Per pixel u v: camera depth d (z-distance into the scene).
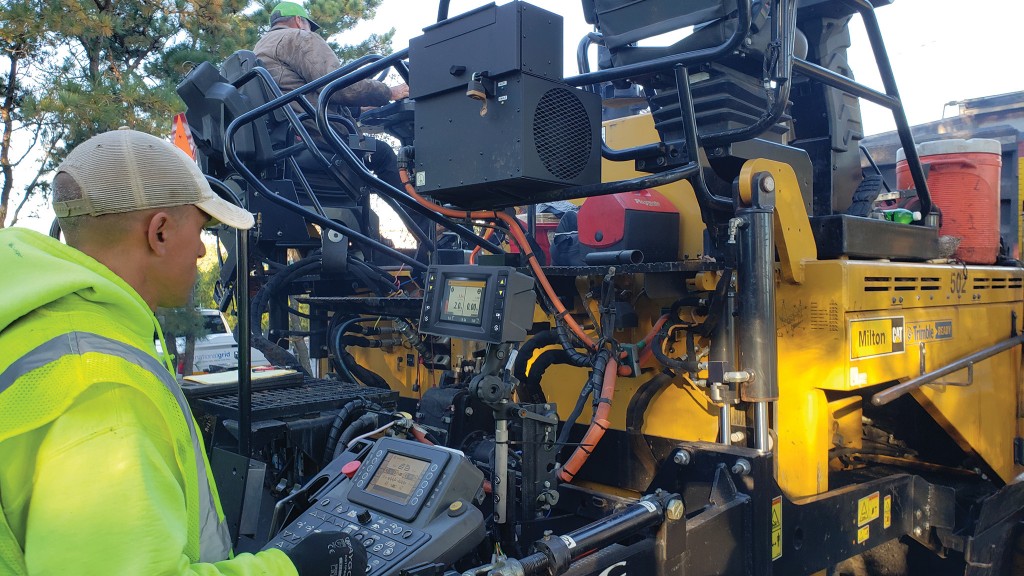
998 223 3.74
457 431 2.68
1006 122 5.18
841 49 3.39
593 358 2.67
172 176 1.30
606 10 2.65
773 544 2.25
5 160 8.30
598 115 2.56
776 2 2.31
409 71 2.61
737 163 2.71
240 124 3.58
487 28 2.34
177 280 1.35
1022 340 3.53
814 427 2.52
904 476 2.92
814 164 3.35
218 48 9.02
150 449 1.10
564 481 2.53
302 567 1.34
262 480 2.34
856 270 2.51
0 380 1.07
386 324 4.19
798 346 2.55
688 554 2.03
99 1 8.54
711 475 2.31
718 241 2.64
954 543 2.87
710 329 2.52
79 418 1.06
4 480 1.07
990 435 3.35
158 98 7.60
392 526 1.80
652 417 3.02
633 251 2.71
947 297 3.06
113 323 1.18
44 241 1.24
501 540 2.24
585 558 1.88
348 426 2.56
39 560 1.02
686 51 2.52
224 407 2.61
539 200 2.59
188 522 1.23
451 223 3.29
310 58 4.71
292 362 3.84
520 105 2.29
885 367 2.63
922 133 5.54
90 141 1.29
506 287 2.13
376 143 5.08
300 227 4.48
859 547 2.62
